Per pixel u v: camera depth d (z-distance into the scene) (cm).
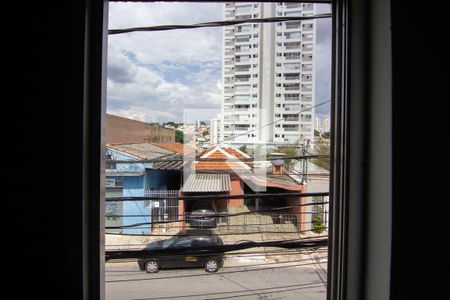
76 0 65
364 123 73
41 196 65
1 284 65
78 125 65
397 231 60
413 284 60
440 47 60
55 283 65
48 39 65
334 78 81
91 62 70
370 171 71
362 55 73
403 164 60
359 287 74
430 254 60
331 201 83
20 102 65
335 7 81
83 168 66
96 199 70
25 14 65
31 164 65
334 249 80
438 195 60
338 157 79
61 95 65
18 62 65
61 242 65
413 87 60
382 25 65
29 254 65
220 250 160
